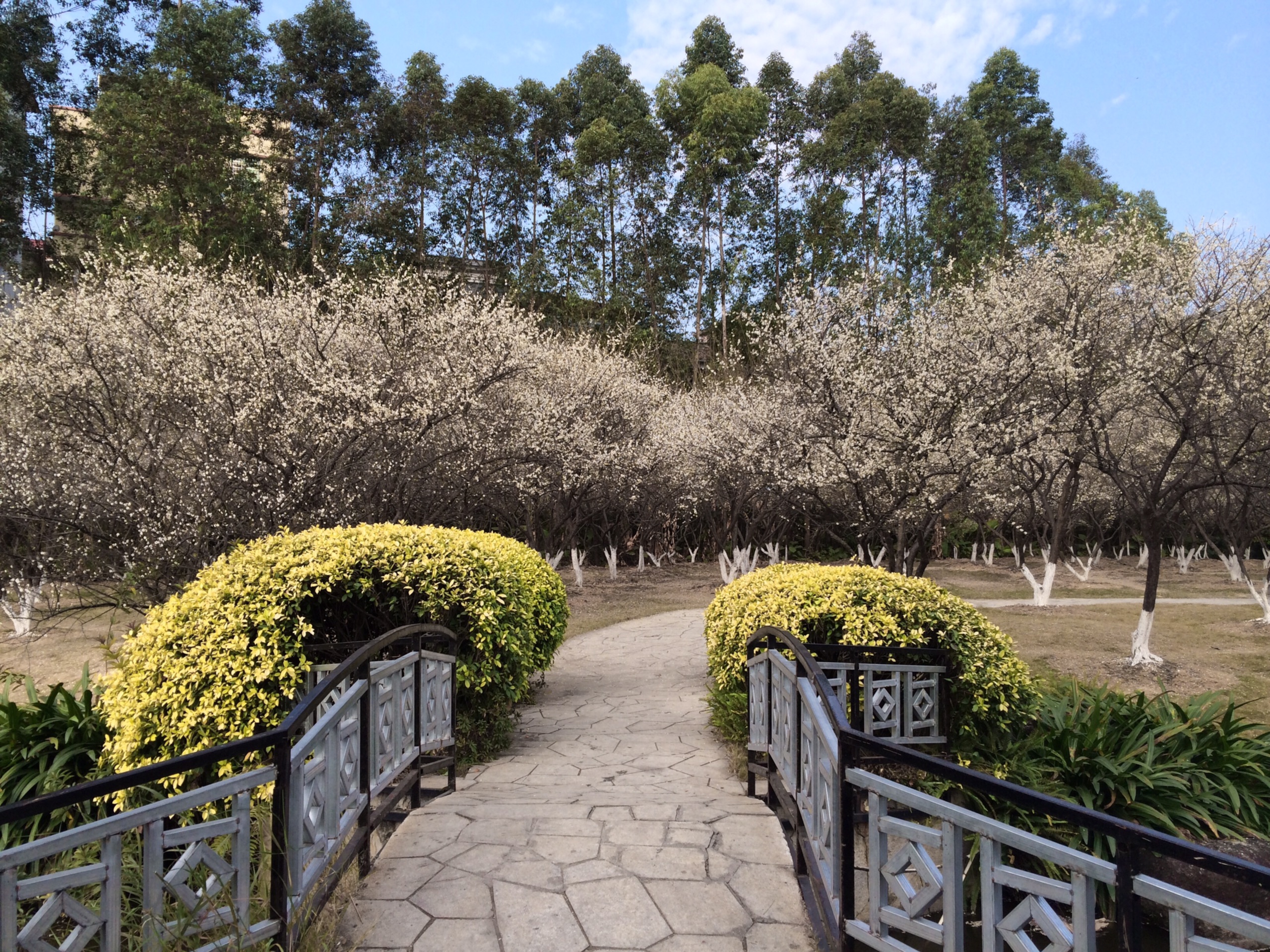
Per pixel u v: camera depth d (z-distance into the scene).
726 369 21.22
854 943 2.25
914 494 9.40
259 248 19.08
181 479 7.98
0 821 1.61
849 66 34.56
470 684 4.78
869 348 10.69
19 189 17.11
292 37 23.59
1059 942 1.66
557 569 20.09
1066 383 9.84
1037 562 23.81
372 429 9.13
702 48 33.62
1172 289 10.44
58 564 7.98
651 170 29.75
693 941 2.42
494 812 3.63
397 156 25.91
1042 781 4.42
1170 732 4.91
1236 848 3.98
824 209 28.25
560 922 2.53
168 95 18.72
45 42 18.72
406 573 4.61
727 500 17.30
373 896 2.73
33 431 8.36
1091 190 32.56
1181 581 19.30
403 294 10.72
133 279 10.02
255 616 3.90
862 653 4.59
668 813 3.57
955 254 27.25
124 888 2.83
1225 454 11.27
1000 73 34.12
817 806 2.60
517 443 11.85
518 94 30.50
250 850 2.60
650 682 8.09
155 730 3.64
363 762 3.07
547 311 26.38
